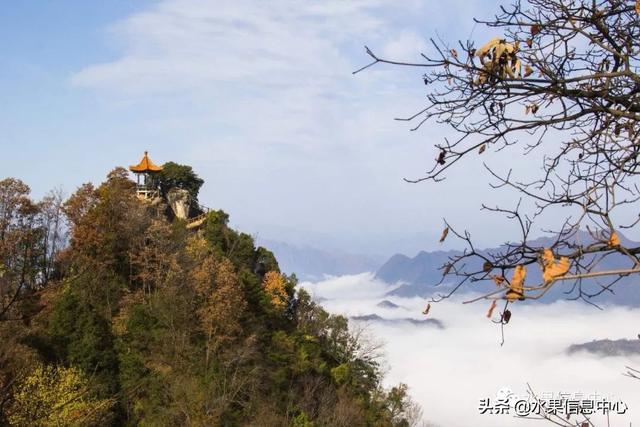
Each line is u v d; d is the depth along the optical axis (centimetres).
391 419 5372
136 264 5141
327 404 4250
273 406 3803
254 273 5947
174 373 3725
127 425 3431
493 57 442
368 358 5875
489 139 454
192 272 4556
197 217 6500
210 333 4056
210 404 3512
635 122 450
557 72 460
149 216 5516
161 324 4181
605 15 447
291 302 5922
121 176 5828
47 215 5544
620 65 461
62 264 4906
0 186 4966
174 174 7038
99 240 4925
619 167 425
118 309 4662
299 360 4525
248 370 3959
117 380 3753
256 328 4534
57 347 3625
